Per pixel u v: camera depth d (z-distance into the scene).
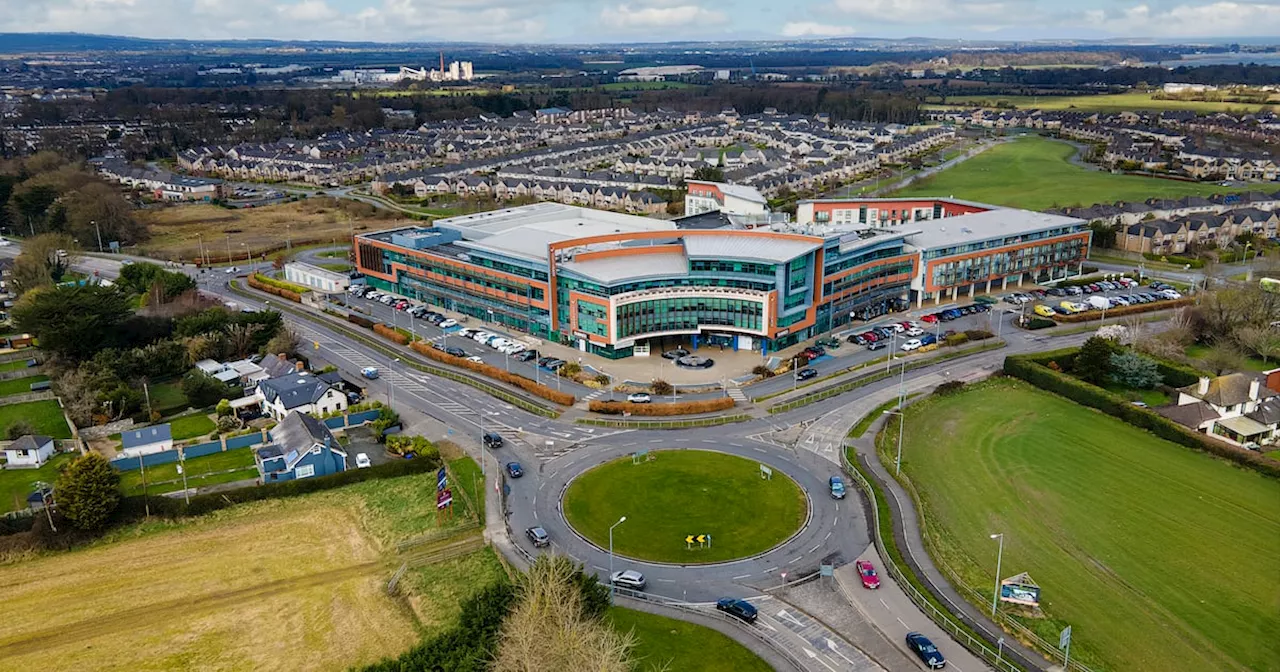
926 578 94.44
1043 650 82.56
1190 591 92.88
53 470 122.50
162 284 199.12
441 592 93.06
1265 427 128.25
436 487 113.50
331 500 113.62
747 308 160.62
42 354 166.38
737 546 101.44
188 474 120.94
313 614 90.31
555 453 126.19
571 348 169.38
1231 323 166.38
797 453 125.38
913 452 126.19
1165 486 115.50
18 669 82.31
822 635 85.50
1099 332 165.50
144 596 93.69
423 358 167.25
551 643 69.75
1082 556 99.62
